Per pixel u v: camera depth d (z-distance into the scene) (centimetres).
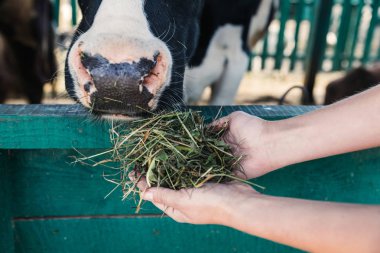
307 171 137
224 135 122
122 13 123
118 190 134
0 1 372
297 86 209
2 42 394
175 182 109
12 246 134
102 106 115
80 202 135
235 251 147
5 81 408
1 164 124
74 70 119
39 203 134
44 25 399
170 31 144
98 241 141
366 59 612
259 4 283
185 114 118
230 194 100
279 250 148
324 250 86
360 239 82
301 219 89
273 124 120
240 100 490
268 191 140
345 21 591
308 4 569
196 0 175
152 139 112
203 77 264
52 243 139
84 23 138
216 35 257
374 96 111
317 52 465
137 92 113
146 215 139
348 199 141
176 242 144
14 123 116
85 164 130
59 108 122
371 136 111
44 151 128
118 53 113
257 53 593
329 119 114
